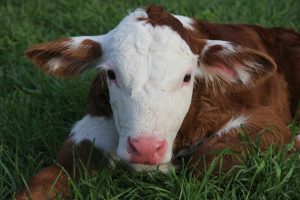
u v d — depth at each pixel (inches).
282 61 59.6
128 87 45.7
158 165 46.1
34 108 64.1
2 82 70.2
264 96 55.1
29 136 57.6
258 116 52.4
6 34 81.8
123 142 44.9
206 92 51.5
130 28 48.3
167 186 47.8
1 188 48.4
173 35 47.6
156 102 44.8
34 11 87.7
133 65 46.2
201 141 52.1
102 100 52.0
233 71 50.4
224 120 51.9
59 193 46.5
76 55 49.9
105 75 50.3
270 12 85.4
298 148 52.6
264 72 49.3
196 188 45.9
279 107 56.7
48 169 49.1
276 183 46.5
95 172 49.9
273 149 50.0
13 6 92.0
